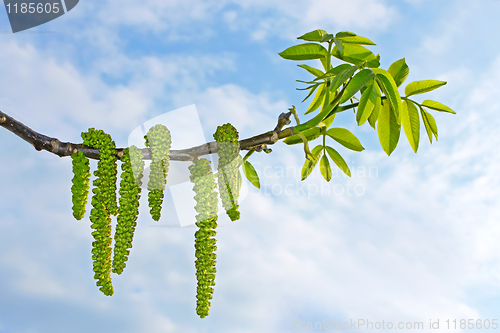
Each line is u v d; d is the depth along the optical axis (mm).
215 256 601
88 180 619
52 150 617
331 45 705
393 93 647
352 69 658
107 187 606
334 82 649
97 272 597
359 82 640
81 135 614
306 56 706
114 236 596
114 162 613
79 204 614
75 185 615
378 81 653
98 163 608
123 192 599
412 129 707
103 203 604
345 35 694
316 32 706
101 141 612
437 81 690
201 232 599
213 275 598
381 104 696
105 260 599
